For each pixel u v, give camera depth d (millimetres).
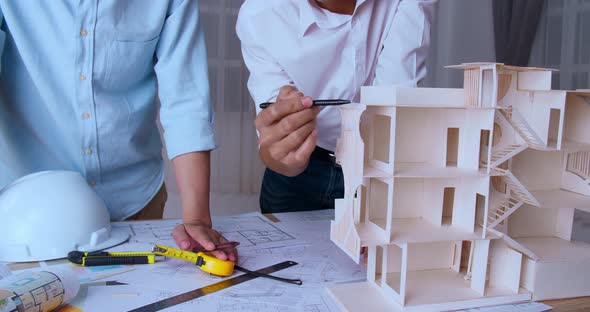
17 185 805
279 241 892
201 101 970
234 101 2674
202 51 997
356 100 1211
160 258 786
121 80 975
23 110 977
